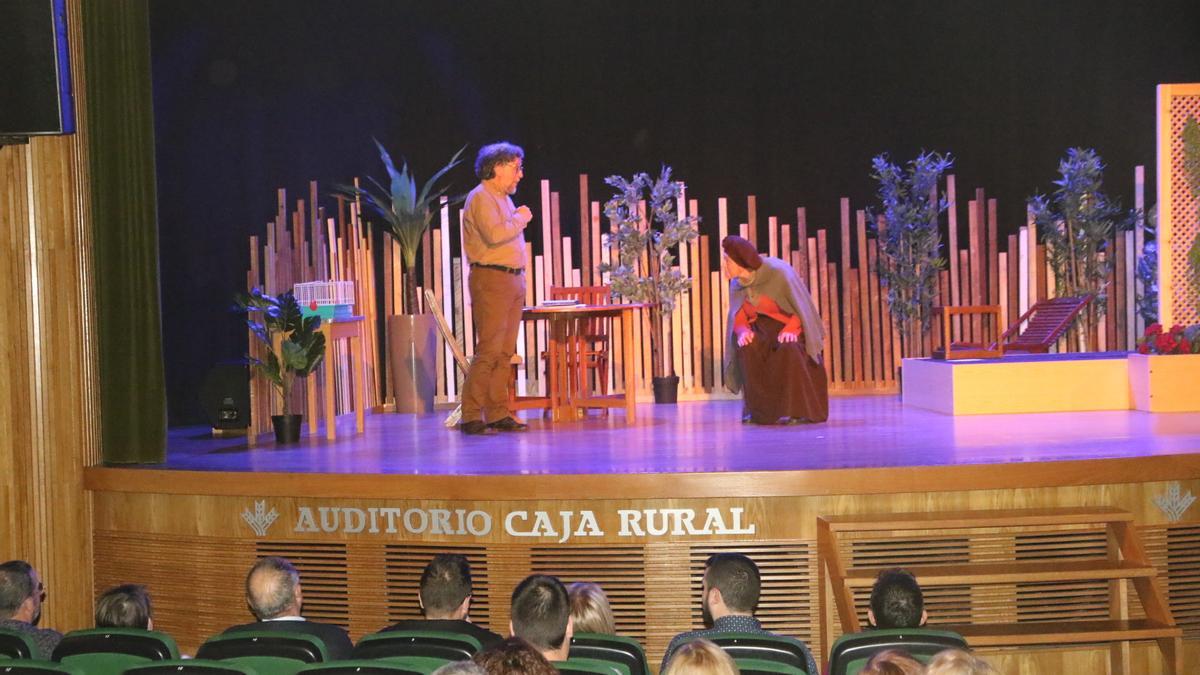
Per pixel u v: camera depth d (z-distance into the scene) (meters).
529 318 8.34
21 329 6.31
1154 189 10.02
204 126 9.42
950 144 10.01
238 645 3.68
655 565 5.66
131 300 6.48
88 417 6.42
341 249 9.42
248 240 9.49
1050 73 9.96
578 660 3.31
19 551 6.30
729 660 2.74
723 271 9.91
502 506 5.72
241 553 6.10
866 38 9.91
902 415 8.01
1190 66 9.95
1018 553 5.58
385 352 9.81
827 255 10.08
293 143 9.57
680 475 5.57
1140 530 5.69
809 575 5.60
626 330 8.01
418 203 9.40
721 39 9.89
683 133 9.93
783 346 7.61
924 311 9.75
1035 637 5.17
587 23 9.83
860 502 5.60
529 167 9.88
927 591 5.59
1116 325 9.91
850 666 3.71
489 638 3.98
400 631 3.82
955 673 2.69
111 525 6.40
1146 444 6.11
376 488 5.81
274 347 7.45
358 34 9.62
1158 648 5.62
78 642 3.74
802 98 9.95
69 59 6.31
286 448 7.07
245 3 9.43
